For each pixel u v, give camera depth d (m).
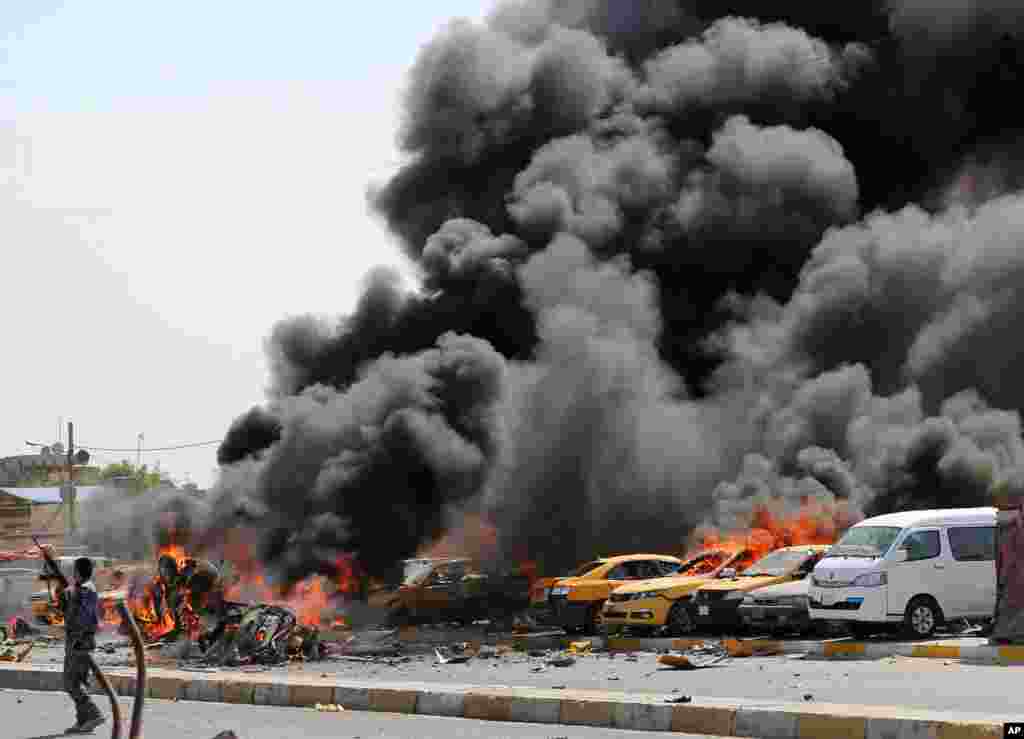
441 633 34.91
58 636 40.09
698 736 15.05
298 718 17.86
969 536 26.39
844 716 14.29
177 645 30.86
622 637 29.95
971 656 22.66
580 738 15.05
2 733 16.66
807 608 27.50
